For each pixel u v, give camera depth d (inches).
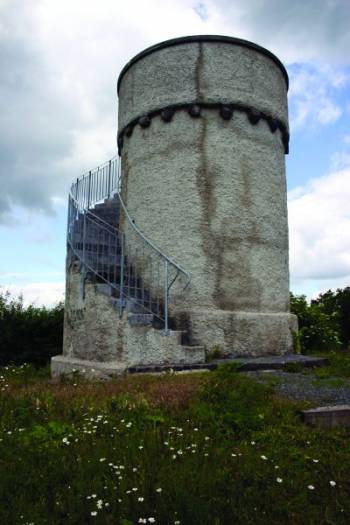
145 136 368.8
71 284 355.9
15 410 189.3
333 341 404.8
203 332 310.5
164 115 353.7
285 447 149.6
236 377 217.6
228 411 174.7
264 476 126.0
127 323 283.0
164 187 350.6
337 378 248.5
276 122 372.2
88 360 313.4
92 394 210.2
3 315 502.0
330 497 117.9
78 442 150.6
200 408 177.0
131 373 267.6
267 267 348.2
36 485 120.8
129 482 120.0
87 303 319.6
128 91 388.8
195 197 338.0
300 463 136.9
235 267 333.4
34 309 521.0
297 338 352.8
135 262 359.9
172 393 200.1
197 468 129.1
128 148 387.2
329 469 133.8
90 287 317.4
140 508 108.2
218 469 129.9
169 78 358.0
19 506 108.8
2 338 484.7
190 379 230.4
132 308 295.4
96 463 131.9
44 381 285.7
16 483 121.0
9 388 251.6
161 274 340.5
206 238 331.9
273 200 362.3
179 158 347.9
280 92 384.5
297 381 238.8
